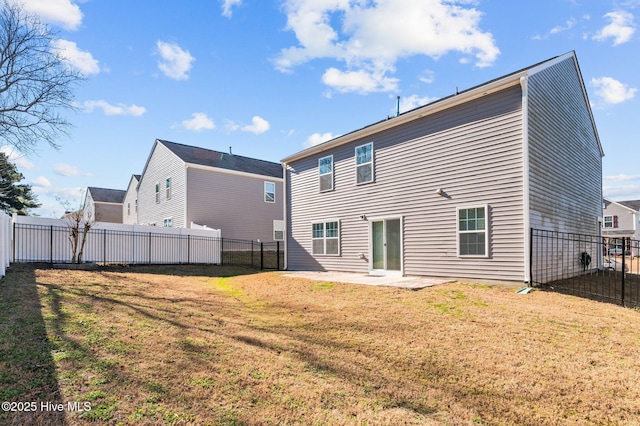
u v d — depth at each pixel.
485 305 6.50
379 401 3.17
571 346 4.50
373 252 11.72
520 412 3.01
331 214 13.29
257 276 12.05
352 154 12.56
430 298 7.13
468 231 9.05
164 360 3.91
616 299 7.10
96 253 13.65
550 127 9.65
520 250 8.07
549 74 9.83
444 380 3.61
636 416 2.94
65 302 6.26
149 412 2.81
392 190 11.09
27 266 10.76
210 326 5.46
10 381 3.17
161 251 15.59
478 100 9.02
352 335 5.04
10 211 30.17
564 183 10.52
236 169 21.91
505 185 8.38
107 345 4.23
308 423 2.79
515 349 4.39
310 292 8.48
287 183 15.58
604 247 14.98
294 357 4.20
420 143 10.34
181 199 19.64
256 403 3.07
